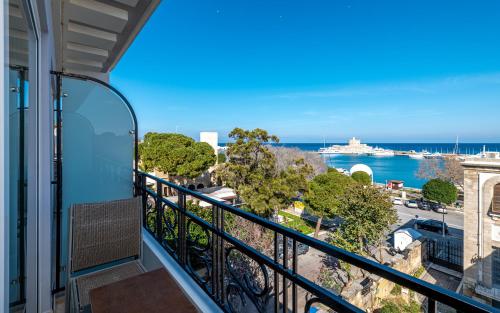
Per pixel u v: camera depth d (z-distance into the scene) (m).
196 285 1.82
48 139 1.71
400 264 8.02
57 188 2.08
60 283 2.14
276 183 11.60
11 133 1.02
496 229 7.14
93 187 2.43
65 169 2.29
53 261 2.07
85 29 2.47
